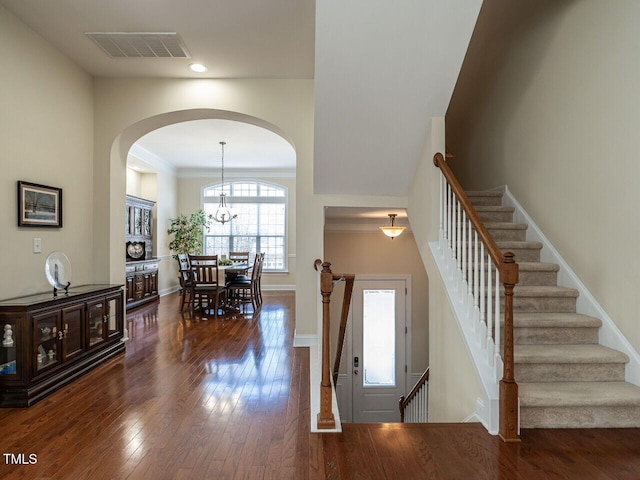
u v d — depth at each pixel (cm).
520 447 202
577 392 227
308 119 423
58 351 296
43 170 337
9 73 301
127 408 258
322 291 233
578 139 293
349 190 414
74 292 333
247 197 942
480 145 455
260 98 423
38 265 330
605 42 266
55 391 287
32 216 322
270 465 188
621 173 253
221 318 579
